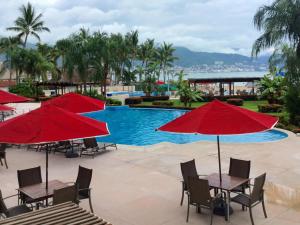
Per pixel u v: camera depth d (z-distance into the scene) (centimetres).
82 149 1291
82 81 4069
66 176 1022
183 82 3359
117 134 2217
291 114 2017
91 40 3997
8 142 548
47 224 361
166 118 2862
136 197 828
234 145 1415
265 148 1348
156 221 691
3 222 370
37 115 612
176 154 1274
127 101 3647
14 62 4544
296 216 701
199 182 653
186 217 706
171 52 6775
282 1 2100
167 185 915
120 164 1144
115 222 689
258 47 2223
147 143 1928
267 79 3083
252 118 629
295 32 2045
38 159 1245
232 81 4147
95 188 897
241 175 755
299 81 2050
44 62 4684
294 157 1196
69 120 615
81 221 367
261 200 685
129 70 5216
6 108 1316
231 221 679
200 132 597
